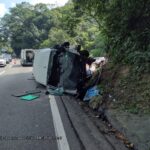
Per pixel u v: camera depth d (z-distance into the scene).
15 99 11.00
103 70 11.75
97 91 10.10
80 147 5.59
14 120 7.67
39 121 7.56
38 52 15.76
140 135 5.80
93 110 8.95
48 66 12.87
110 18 11.73
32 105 9.74
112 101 8.68
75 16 15.11
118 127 6.61
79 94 11.38
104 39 13.77
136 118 6.89
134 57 10.27
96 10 12.66
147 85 8.54
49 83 12.98
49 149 5.53
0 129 6.84
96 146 5.61
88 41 40.19
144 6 10.34
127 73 10.09
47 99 10.94
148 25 10.87
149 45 10.16
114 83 10.10
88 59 12.15
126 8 10.56
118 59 11.59
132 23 11.15
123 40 11.97
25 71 26.94
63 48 12.16
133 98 8.27
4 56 43.94
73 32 16.62
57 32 61.53
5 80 18.72
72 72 11.98
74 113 8.51
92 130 6.68
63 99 10.92
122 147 5.52
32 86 14.99
